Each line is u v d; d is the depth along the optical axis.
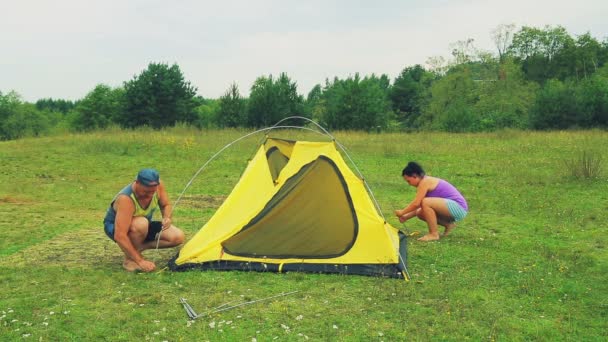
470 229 7.50
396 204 9.38
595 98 28.62
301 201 5.86
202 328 4.18
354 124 33.53
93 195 10.06
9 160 13.95
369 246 5.65
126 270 5.57
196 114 39.81
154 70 38.34
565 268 5.68
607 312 4.55
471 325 4.27
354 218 5.77
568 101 28.69
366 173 12.50
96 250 6.37
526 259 6.07
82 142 16.91
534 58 63.38
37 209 8.77
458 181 11.27
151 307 4.61
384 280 5.31
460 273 5.57
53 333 4.07
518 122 32.69
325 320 4.34
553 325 4.30
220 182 11.55
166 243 5.84
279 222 5.82
